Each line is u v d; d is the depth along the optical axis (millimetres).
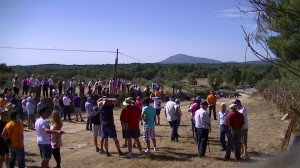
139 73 80250
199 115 12422
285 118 21766
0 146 10078
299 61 7664
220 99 51750
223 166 11148
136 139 12789
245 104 36031
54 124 10477
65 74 63594
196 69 114438
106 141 12898
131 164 11602
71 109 29609
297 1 5570
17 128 9602
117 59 41125
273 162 1360
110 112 12844
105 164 11820
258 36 5434
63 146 15211
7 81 39750
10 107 11820
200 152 12414
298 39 7336
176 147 14281
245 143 12062
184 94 48500
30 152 14102
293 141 6410
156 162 11805
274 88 29266
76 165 11867
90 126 19984
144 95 35812
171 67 99312
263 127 19516
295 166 1293
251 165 1534
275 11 5484
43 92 28969
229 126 11797
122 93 37156
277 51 7855
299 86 11336
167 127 20453
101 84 34125
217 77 84438
